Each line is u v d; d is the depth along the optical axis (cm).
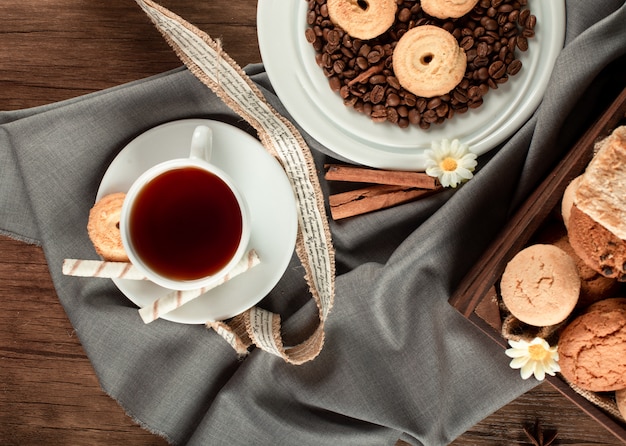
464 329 72
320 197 67
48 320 76
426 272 72
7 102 75
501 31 68
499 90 69
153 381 74
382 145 70
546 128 68
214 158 68
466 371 72
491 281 63
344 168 72
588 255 61
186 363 74
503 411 76
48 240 72
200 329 74
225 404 73
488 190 70
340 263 75
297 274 75
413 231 73
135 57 75
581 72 66
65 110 71
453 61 67
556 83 67
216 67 66
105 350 73
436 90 68
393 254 71
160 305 67
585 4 68
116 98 71
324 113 70
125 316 73
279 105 73
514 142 69
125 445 77
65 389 77
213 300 69
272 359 73
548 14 68
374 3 67
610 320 61
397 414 74
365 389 74
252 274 68
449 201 70
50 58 75
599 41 66
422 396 73
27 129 71
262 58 70
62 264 73
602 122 61
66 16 75
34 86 75
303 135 73
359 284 72
